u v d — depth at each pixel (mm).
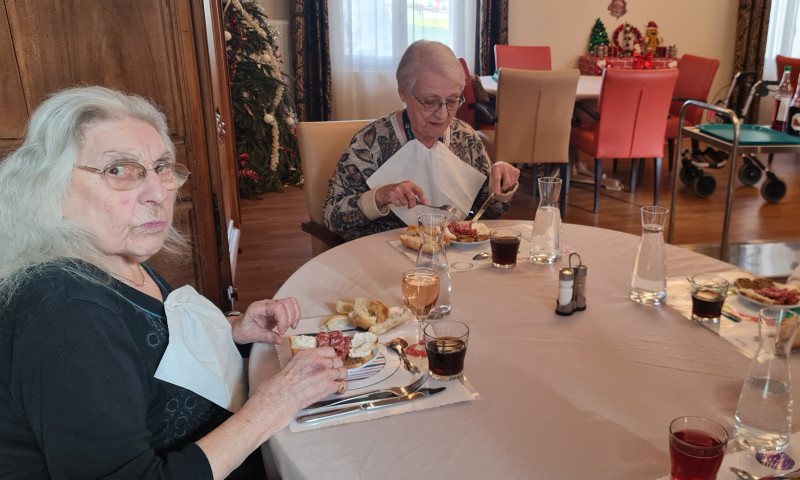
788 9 7000
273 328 1187
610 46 6688
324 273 1482
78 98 873
